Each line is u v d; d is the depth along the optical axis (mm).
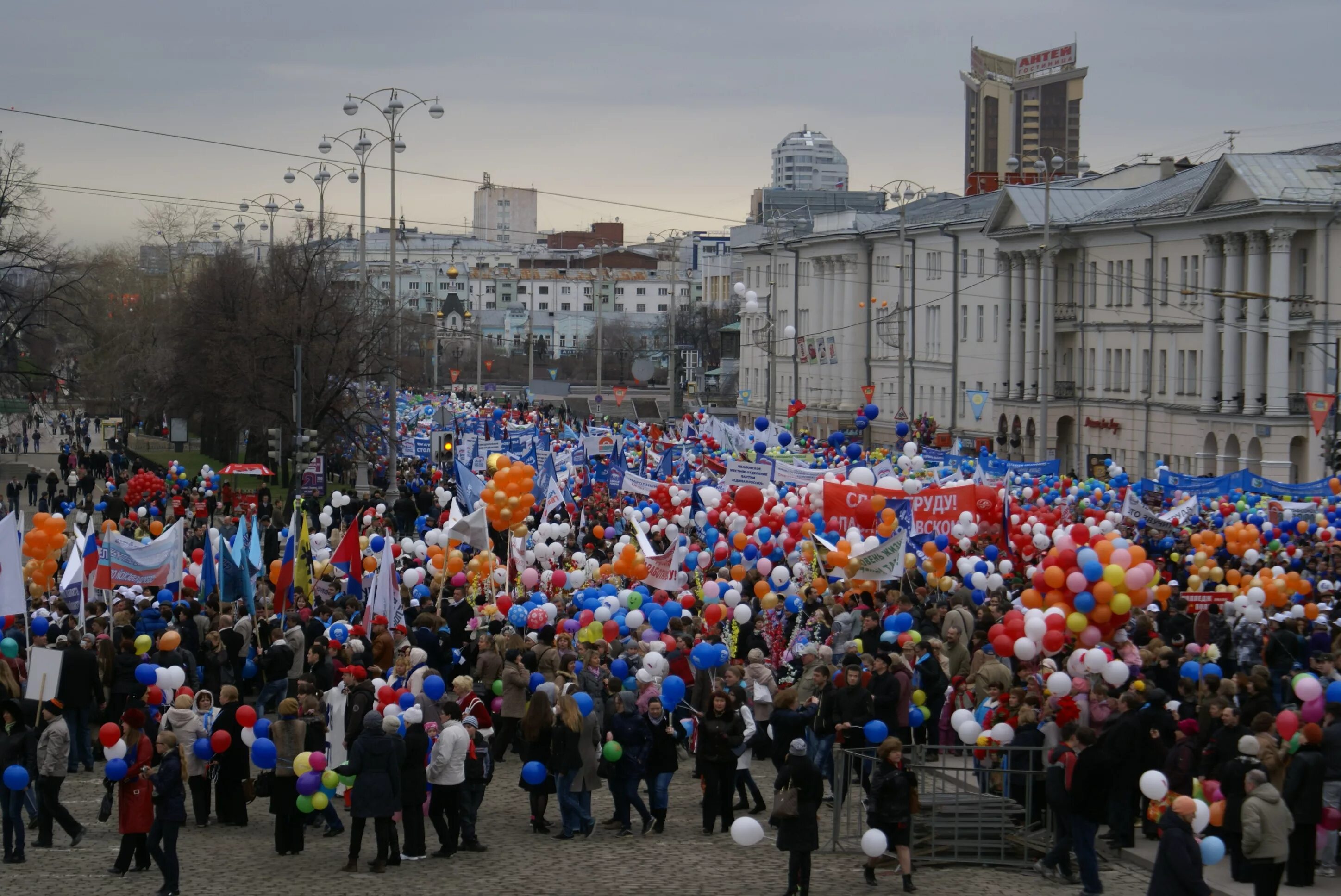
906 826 16266
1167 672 20469
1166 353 74250
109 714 22406
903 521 27953
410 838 17516
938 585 26266
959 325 93500
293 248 68125
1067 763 16359
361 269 65500
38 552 24625
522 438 51969
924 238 96875
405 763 17422
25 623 24141
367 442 69375
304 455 50250
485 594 25250
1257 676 18141
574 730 18391
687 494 33594
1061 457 83250
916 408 98938
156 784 16125
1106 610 19078
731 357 141375
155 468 69938
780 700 19328
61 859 17719
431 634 23391
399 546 27891
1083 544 19328
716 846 18266
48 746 18172
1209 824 16609
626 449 48594
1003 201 84312
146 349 93562
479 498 29953
